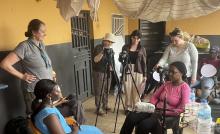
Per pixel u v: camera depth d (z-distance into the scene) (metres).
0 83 2.63
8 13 2.84
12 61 2.41
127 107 4.07
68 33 4.21
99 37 5.30
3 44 2.77
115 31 6.17
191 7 3.25
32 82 2.49
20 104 2.94
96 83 4.09
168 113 2.36
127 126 2.61
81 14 4.71
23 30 3.10
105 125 3.69
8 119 2.76
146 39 6.79
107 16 5.64
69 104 2.71
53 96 1.96
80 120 2.78
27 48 2.47
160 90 2.61
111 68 3.95
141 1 3.40
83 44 4.82
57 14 3.85
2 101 2.68
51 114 1.86
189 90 2.50
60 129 1.85
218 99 3.07
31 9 3.24
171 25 6.62
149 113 2.58
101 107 4.11
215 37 6.46
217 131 1.76
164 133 2.09
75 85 4.52
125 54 3.74
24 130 2.24
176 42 3.10
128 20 6.86
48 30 3.63
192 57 3.07
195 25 6.51
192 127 1.92
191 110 2.09
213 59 5.26
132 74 3.89
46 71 2.61
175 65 2.51
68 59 4.22
